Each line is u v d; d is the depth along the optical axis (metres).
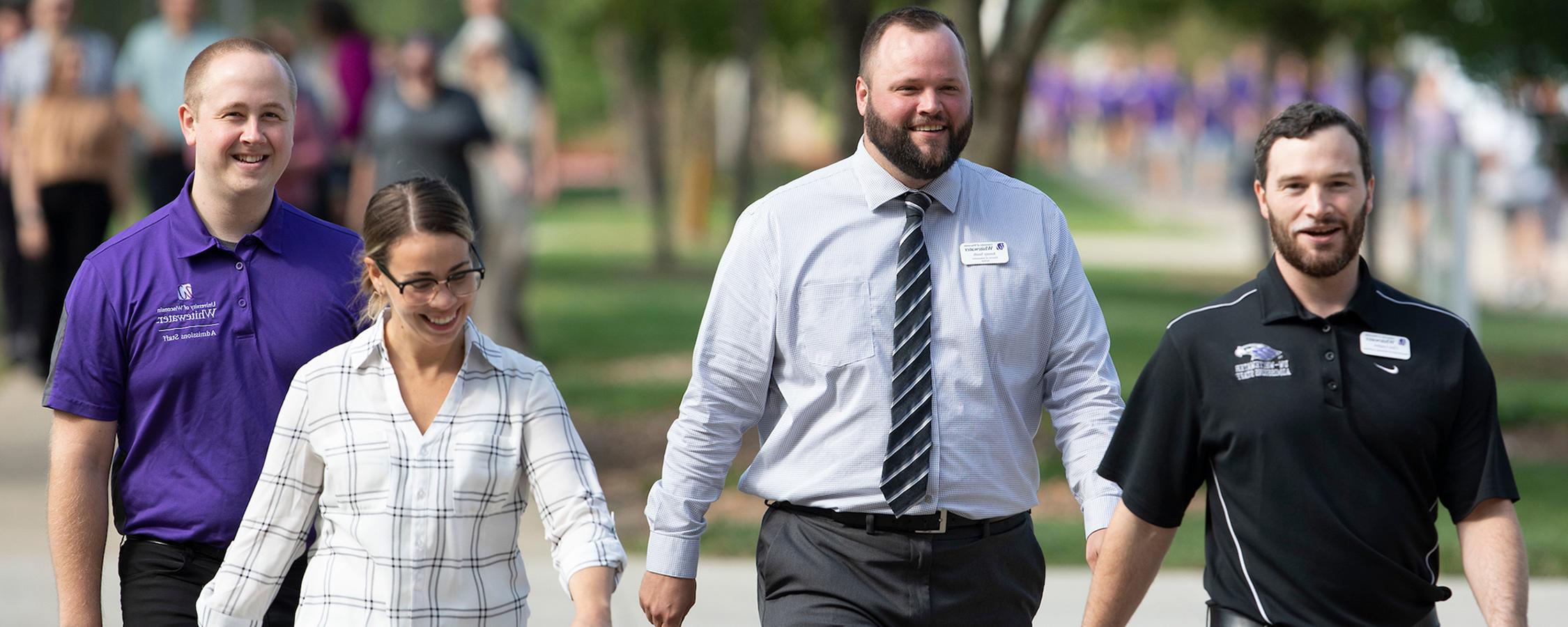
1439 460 11.69
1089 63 176.75
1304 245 11.62
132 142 39.84
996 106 28.75
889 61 13.20
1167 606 22.05
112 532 25.52
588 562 11.44
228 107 12.77
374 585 11.41
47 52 34.81
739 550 24.72
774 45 76.31
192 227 12.94
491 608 11.55
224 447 12.77
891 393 13.35
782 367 13.74
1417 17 41.00
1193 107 126.50
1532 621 21.09
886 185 13.57
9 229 38.38
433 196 11.35
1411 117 69.00
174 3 35.88
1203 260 75.81
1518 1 38.50
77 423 12.72
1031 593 14.01
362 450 11.52
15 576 22.97
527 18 95.12
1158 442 12.19
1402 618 11.73
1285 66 75.75
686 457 13.92
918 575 13.41
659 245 69.88
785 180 111.00
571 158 159.12
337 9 39.97
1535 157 46.84
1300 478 11.67
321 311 12.98
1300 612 11.71
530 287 60.06
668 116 100.19
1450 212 32.69
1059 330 13.74
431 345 11.57
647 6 72.31
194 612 12.73
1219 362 11.91
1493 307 61.31
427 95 34.41
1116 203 115.31
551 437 11.73
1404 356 11.61
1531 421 34.56
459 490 11.48
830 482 13.47
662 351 44.03
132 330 12.76
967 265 13.52
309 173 36.06
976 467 13.38
